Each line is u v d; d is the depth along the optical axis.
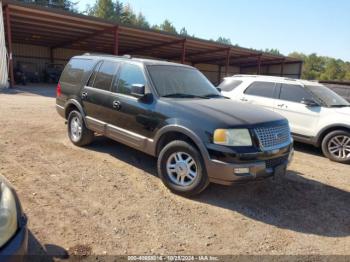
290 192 4.80
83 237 3.19
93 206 3.85
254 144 3.96
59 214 3.59
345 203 4.53
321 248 3.33
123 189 4.40
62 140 6.60
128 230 3.38
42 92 17.23
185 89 5.11
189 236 3.37
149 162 5.57
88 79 5.91
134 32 24.20
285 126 4.52
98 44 31.95
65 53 35.25
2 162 5.02
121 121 5.11
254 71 45.28
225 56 36.81
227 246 3.24
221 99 5.11
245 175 3.88
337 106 7.27
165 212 3.85
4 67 16.86
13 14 19.28
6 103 11.38
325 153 6.98
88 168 5.09
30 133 7.02
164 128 4.38
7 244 2.14
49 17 20.16
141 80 4.95
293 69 39.56
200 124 4.05
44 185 4.32
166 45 29.66
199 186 4.12
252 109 4.65
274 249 3.24
